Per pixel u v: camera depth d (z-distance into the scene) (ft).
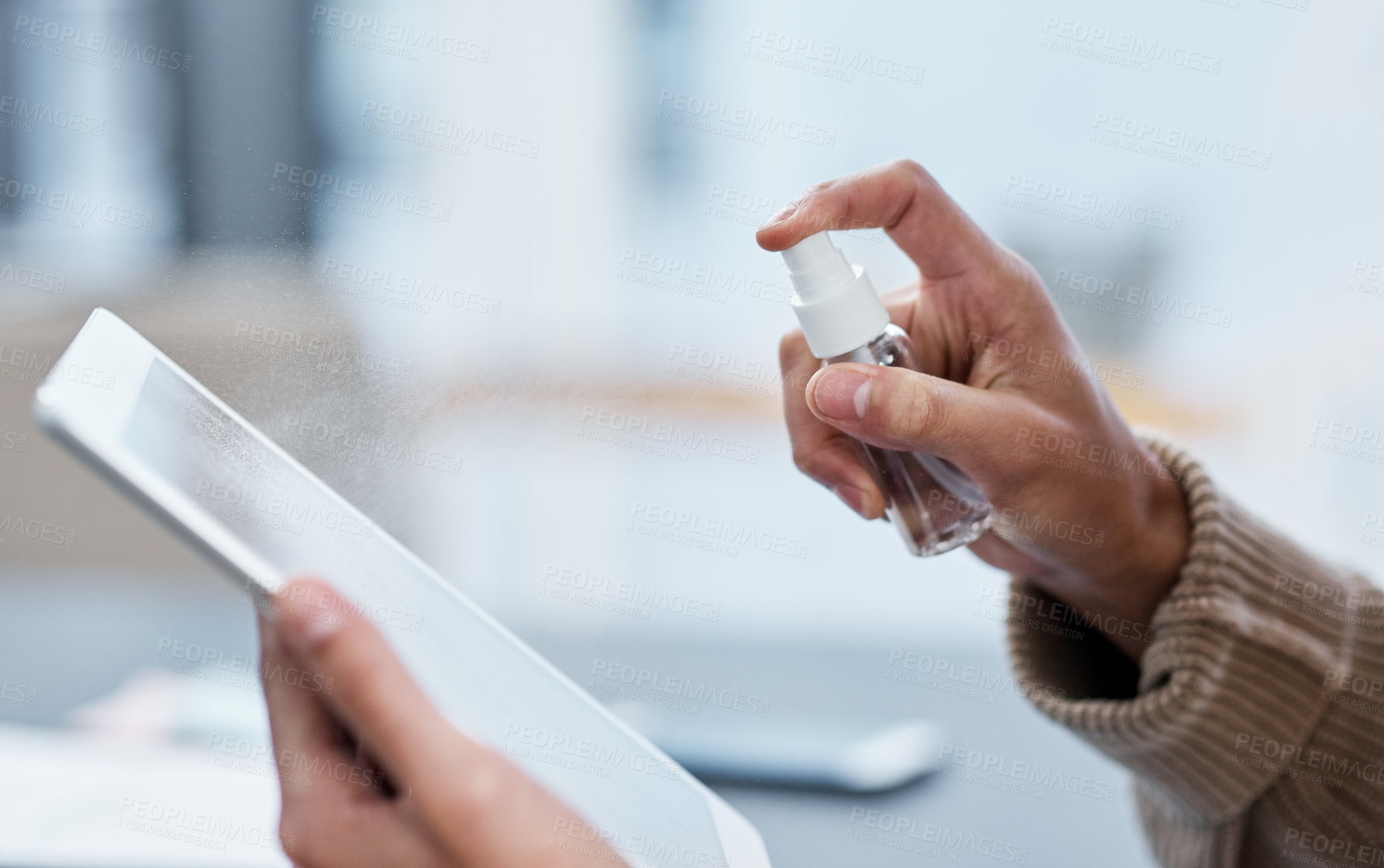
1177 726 2.67
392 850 2.32
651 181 5.54
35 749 3.14
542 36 5.35
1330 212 5.27
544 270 5.42
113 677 3.45
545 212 5.46
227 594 4.17
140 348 2.51
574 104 5.42
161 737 3.19
